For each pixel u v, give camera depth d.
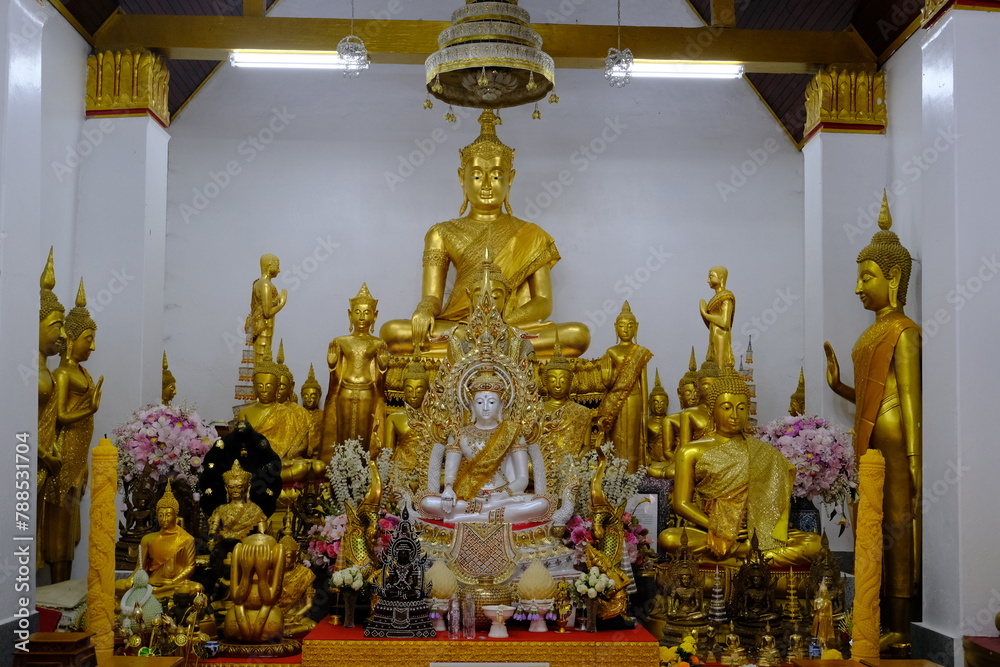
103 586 5.48
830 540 8.10
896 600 6.63
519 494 6.28
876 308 7.18
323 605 6.50
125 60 8.36
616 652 5.37
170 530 6.21
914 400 6.73
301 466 7.64
